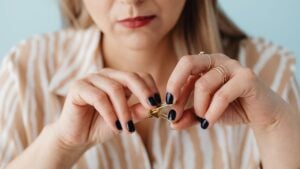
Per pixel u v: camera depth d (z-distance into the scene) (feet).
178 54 2.70
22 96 2.72
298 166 2.16
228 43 2.96
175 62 2.69
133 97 2.51
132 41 2.24
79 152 2.22
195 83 1.91
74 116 2.05
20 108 2.71
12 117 2.70
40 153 2.21
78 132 2.09
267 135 2.17
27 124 2.68
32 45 2.93
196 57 1.92
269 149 2.19
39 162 2.20
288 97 2.76
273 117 2.10
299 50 3.59
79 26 2.97
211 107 1.88
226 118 2.13
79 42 2.90
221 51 2.77
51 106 2.72
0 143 2.65
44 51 2.89
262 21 3.56
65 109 2.07
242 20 3.56
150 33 2.23
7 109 2.71
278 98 2.10
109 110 1.93
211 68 1.95
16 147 2.65
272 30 3.57
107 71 1.99
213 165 2.62
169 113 1.92
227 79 1.93
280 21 3.56
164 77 2.67
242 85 1.91
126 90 1.98
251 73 1.93
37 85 2.77
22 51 2.90
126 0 2.13
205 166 2.61
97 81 1.96
